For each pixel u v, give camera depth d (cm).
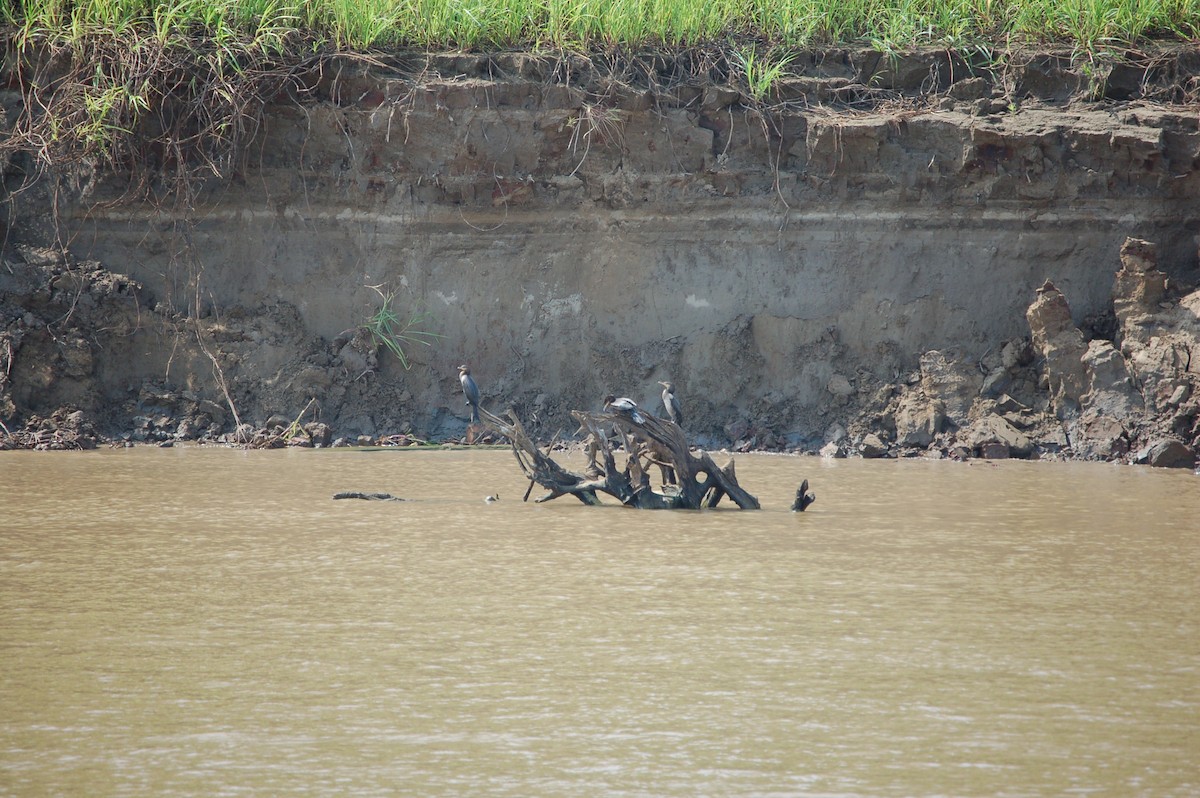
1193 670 2822
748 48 7694
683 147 7450
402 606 3350
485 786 2180
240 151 7512
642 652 2939
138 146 7500
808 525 4650
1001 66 7681
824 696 2639
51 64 7575
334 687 2684
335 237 7638
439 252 7600
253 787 2170
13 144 7488
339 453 6806
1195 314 6794
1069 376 6881
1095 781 2211
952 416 6969
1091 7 7662
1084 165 7200
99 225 7612
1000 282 7300
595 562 3925
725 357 7350
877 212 7375
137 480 5659
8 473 5850
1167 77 7562
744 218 7475
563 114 7431
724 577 3716
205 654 2912
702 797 2139
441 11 7656
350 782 2194
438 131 7475
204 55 7438
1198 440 6494
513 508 5034
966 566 3884
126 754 2312
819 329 7338
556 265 7588
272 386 7400
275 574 3725
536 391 7494
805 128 7412
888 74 7712
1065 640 3055
